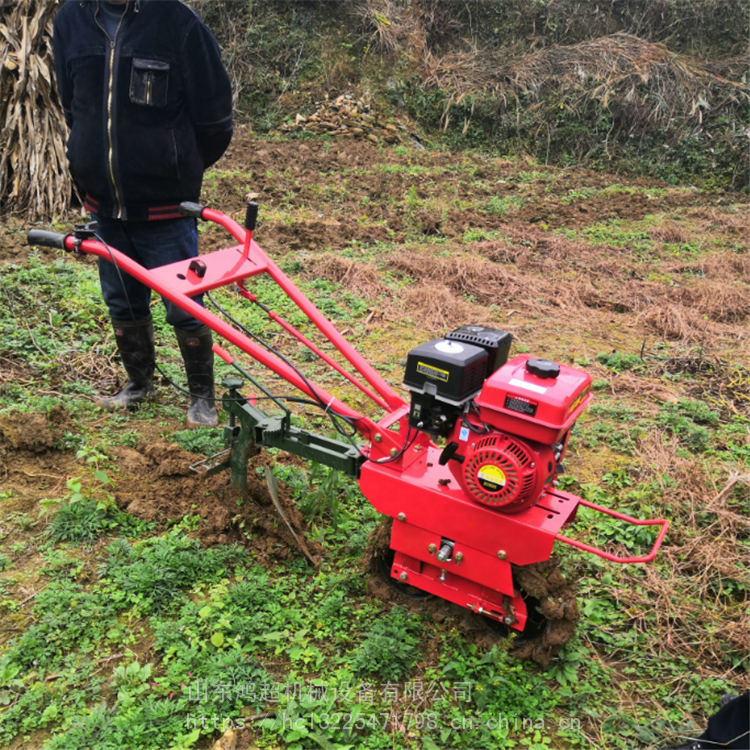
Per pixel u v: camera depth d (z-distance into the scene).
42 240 3.59
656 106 17.09
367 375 3.42
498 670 2.95
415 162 14.55
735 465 4.69
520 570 2.90
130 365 4.65
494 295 7.64
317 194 10.55
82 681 2.77
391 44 17.09
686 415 5.39
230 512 3.70
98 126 3.89
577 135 17.11
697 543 3.89
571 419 2.72
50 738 2.55
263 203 9.99
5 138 8.02
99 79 3.84
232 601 3.18
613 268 8.75
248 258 3.76
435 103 17.34
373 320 6.74
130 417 4.63
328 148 14.38
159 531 3.64
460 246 9.12
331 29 16.94
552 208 11.66
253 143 13.77
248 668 2.84
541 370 2.74
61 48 3.98
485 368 2.95
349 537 3.70
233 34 16.52
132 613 3.09
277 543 3.57
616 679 3.06
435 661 3.01
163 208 4.15
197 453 4.25
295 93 16.14
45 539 3.49
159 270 3.50
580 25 19.31
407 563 3.20
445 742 2.65
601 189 14.04
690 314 7.41
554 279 8.23
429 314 6.91
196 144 4.19
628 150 17.08
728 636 3.28
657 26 19.38
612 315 7.44
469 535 2.90
